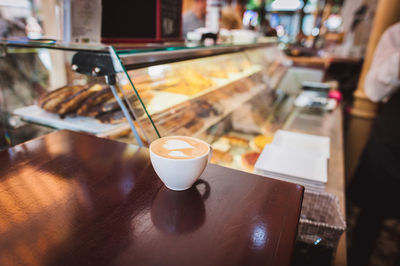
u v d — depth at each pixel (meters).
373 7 4.68
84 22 1.03
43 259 0.41
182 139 0.65
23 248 0.43
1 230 0.46
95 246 0.44
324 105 2.12
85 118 1.03
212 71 1.54
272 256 0.44
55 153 0.74
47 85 1.04
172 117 0.98
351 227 2.30
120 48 0.93
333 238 0.79
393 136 2.01
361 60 4.38
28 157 0.71
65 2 0.96
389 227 2.48
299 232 0.82
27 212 0.51
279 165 1.07
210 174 0.67
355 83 4.56
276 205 0.56
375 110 2.72
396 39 2.07
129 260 0.42
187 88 1.22
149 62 1.02
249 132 1.45
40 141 0.81
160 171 0.57
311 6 7.77
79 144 0.80
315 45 6.34
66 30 1.00
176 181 0.57
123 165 0.69
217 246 0.45
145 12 1.50
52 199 0.55
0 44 0.99
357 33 4.98
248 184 0.63
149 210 0.53
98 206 0.54
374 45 2.53
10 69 1.04
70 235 0.46
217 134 1.31
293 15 8.16
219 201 0.57
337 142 1.57
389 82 2.03
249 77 1.79
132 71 0.90
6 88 1.08
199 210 0.54
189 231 0.48
